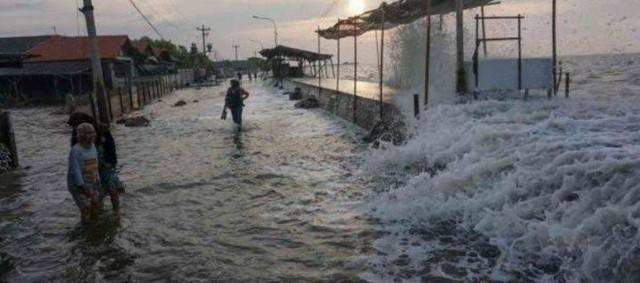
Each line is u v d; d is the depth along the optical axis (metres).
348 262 5.65
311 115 20.50
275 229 6.87
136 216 7.66
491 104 10.95
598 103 10.84
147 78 43.62
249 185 9.35
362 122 15.82
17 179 10.84
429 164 8.86
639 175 5.23
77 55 40.28
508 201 6.34
